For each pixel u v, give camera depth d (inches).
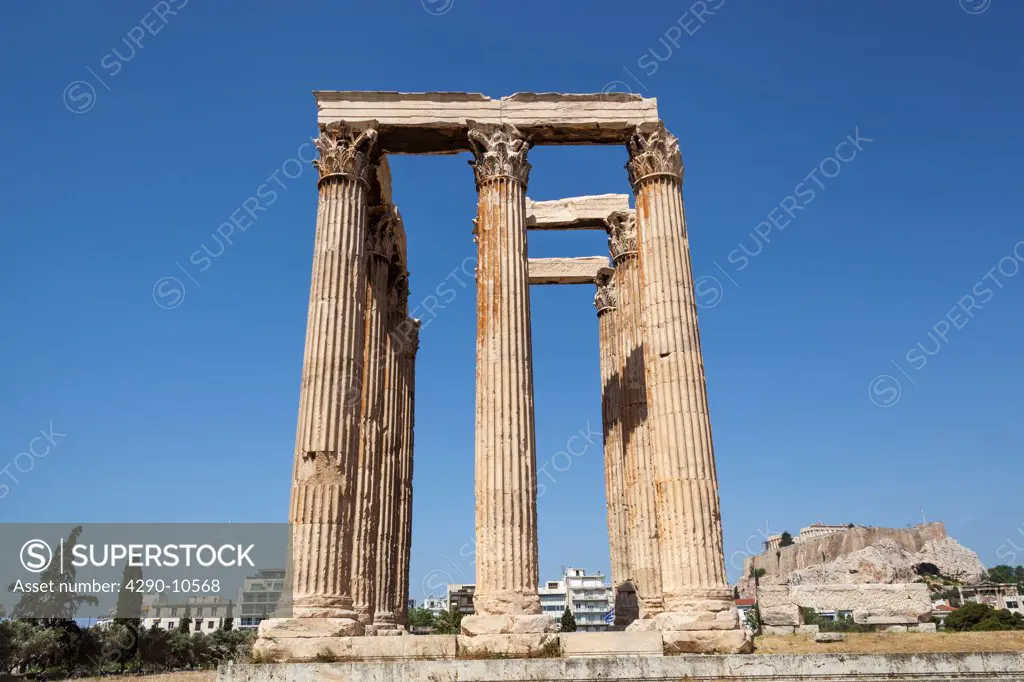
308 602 745.0
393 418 1162.0
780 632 1672.0
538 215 1296.8
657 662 663.1
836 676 658.2
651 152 947.3
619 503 1248.8
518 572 755.4
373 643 717.9
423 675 652.1
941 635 1173.1
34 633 1692.9
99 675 1660.9
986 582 5221.5
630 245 1240.2
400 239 1253.7
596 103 971.9
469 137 941.2
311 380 829.2
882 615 2571.4
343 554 783.1
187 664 2012.8
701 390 846.5
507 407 812.6
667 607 778.2
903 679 657.0
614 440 1299.2
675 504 800.3
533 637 717.3
